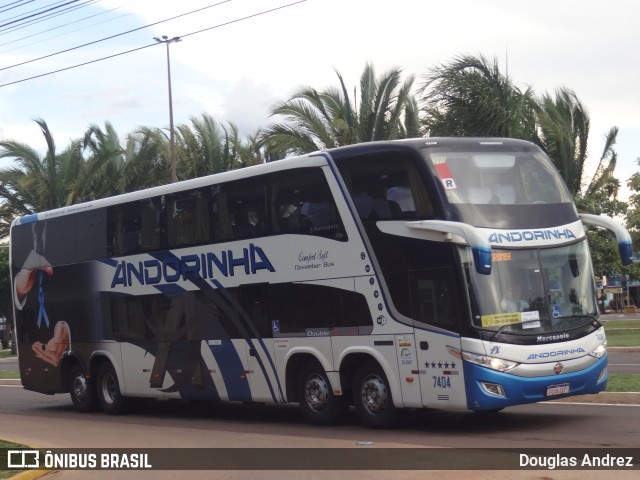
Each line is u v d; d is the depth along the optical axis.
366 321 14.29
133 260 18.92
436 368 13.34
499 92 29.17
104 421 18.52
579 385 13.55
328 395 15.09
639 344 29.31
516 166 14.09
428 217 13.47
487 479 9.59
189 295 17.55
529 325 13.26
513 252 13.42
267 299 15.95
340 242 14.71
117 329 19.36
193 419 18.11
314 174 15.20
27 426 17.70
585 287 13.98
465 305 13.04
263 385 16.08
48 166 40.19
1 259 54.75
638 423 13.49
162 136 41.66
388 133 30.84
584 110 32.06
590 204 32.97
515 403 13.02
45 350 21.39
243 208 16.50
